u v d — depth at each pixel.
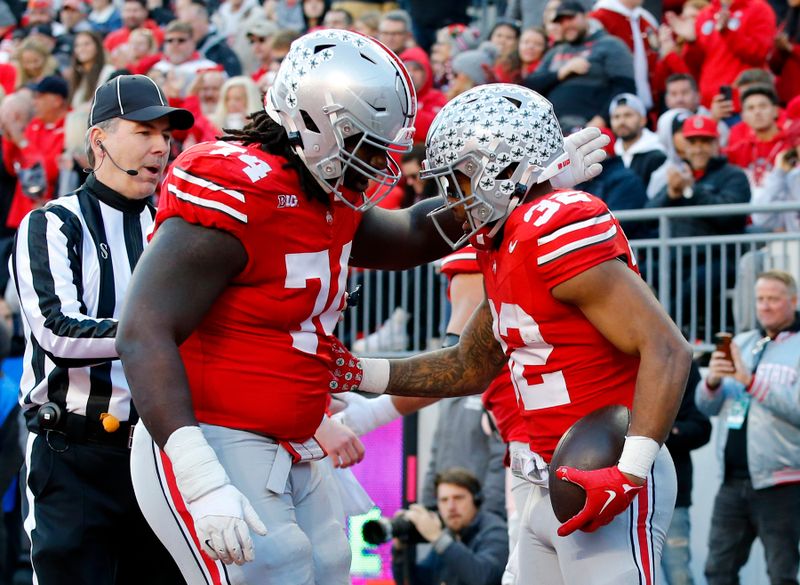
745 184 22.08
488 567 18.45
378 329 24.09
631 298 9.61
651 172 23.72
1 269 27.61
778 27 28.38
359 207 9.96
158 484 10.10
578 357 10.06
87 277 12.32
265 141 9.86
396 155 23.70
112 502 12.23
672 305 21.86
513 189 10.03
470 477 19.22
